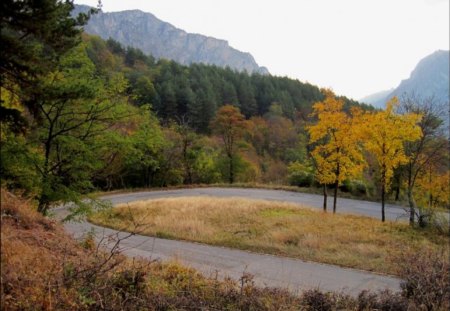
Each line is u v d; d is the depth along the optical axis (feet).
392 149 65.92
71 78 32.73
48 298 14.20
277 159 219.41
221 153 165.27
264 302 21.25
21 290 14.69
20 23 14.25
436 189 82.89
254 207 78.23
